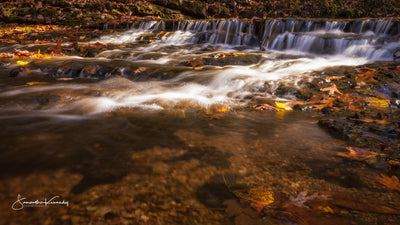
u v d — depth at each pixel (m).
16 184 1.17
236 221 0.98
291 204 1.09
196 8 12.71
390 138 1.85
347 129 1.98
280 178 1.31
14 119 2.10
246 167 1.41
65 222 0.94
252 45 8.31
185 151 1.58
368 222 0.99
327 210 1.05
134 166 1.37
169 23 10.45
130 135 1.82
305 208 1.06
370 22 6.87
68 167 1.33
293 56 5.97
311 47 6.74
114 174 1.28
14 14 11.60
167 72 4.13
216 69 4.39
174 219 0.98
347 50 6.05
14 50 6.98
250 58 5.47
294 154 1.59
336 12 11.15
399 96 2.88
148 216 0.99
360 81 3.41
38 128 1.91
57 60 5.43
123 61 4.69
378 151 1.63
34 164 1.35
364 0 11.55
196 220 0.98
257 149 1.65
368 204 1.10
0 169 1.29
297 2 12.04
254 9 12.27
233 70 4.22
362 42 6.02
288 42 7.30
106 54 6.39
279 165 1.45
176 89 3.36
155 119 2.21
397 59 4.90
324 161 1.50
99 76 4.21
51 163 1.37
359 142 1.78
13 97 2.74
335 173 1.37
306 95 3.05
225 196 1.14
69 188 1.15
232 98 3.05
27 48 7.21
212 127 2.05
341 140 1.83
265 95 3.17
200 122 2.17
